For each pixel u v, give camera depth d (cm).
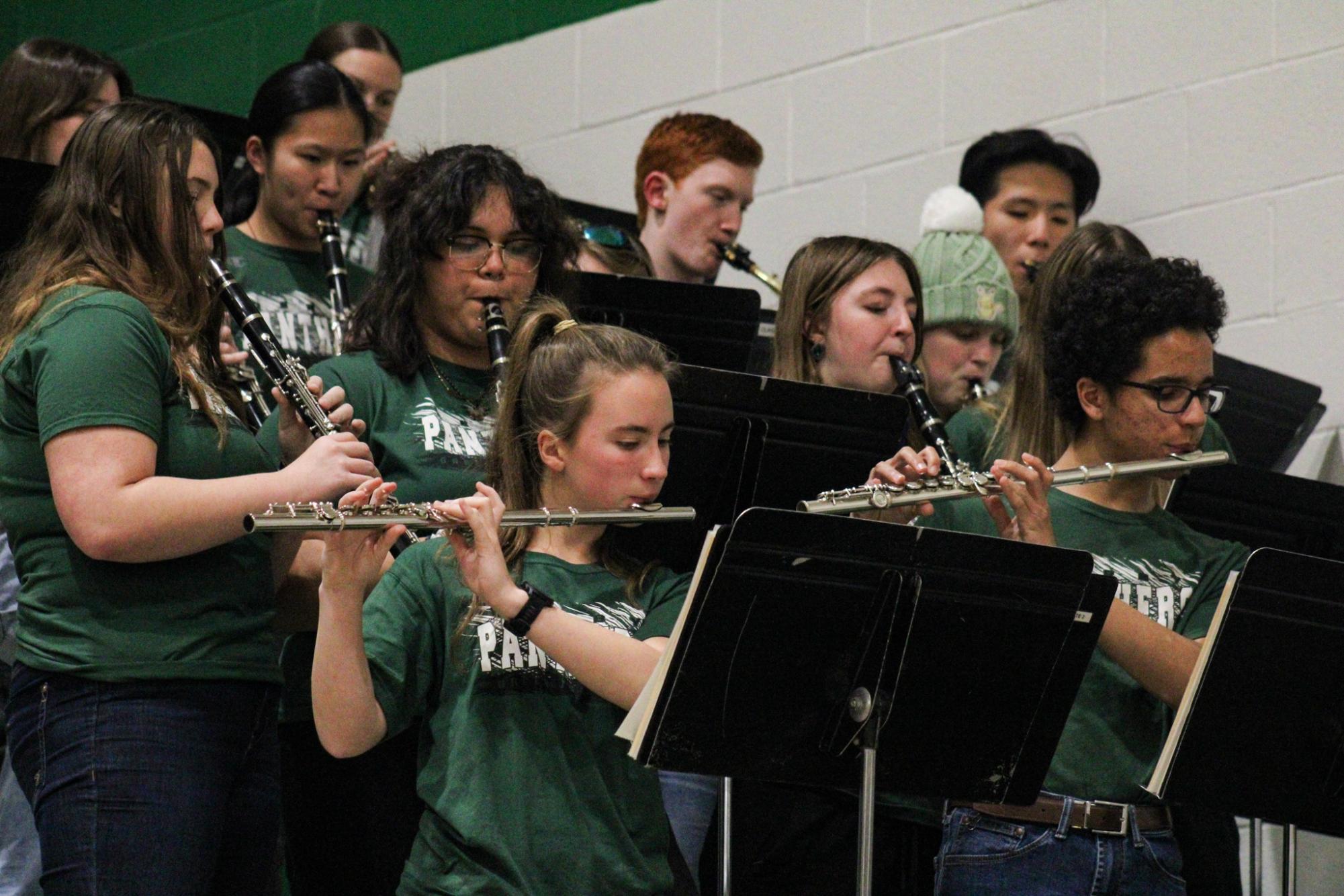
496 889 854
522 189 1110
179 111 970
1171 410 1028
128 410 879
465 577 873
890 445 1097
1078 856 967
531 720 887
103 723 865
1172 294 1030
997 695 904
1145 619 976
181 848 857
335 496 898
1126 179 1639
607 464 921
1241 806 950
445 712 893
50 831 861
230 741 890
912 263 1269
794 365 1257
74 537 862
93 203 933
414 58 2025
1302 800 959
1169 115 1625
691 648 855
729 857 1038
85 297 898
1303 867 1483
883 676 884
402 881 883
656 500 1020
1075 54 1667
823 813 1059
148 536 859
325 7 2059
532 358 953
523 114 1944
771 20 1814
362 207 1571
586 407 924
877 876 1056
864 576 872
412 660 899
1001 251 1571
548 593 914
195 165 970
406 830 1015
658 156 1542
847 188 1756
